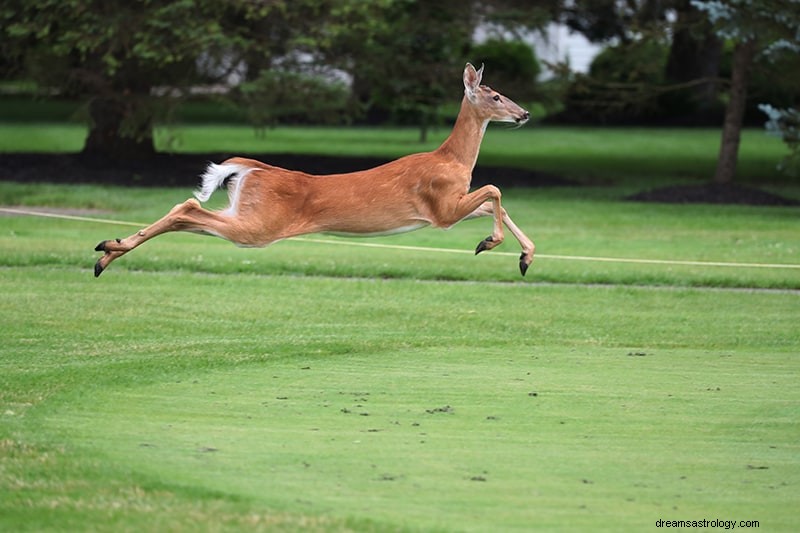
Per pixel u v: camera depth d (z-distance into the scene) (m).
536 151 96.62
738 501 19.34
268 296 38.69
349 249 48.22
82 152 74.50
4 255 43.66
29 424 23.23
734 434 23.30
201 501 18.78
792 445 22.58
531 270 43.62
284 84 66.19
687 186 68.31
